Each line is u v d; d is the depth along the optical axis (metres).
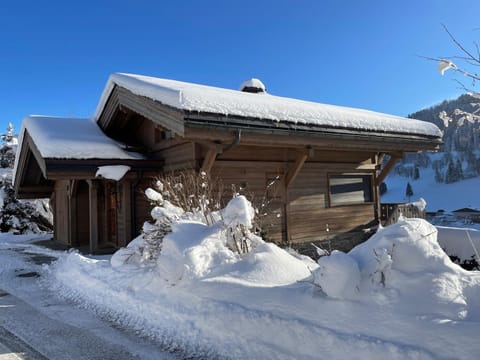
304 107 9.94
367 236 12.82
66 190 14.05
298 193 11.46
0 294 6.86
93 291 6.38
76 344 4.41
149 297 5.23
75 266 7.89
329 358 3.21
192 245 5.12
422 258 3.36
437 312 2.95
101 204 13.45
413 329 2.91
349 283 3.32
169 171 10.77
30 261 10.20
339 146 10.30
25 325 5.11
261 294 4.00
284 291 3.88
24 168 13.49
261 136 8.77
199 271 4.88
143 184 11.27
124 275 6.36
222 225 5.46
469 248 9.03
